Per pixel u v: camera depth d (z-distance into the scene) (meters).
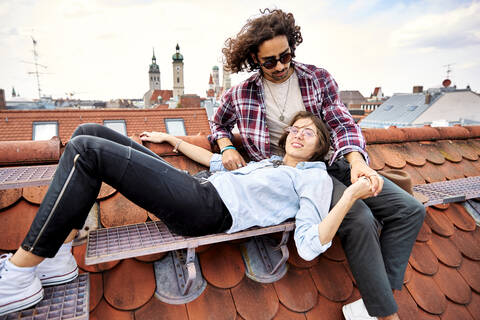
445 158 3.05
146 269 1.51
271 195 1.51
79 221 1.13
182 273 1.53
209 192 1.38
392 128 3.07
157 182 1.23
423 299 1.82
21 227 1.51
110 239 1.34
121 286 1.42
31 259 1.07
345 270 1.80
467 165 3.08
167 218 1.30
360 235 1.38
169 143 2.17
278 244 1.76
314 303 1.62
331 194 1.55
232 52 1.85
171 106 79.00
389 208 1.57
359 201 1.45
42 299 1.17
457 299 1.90
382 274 1.35
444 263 2.07
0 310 1.05
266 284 1.61
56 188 1.07
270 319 1.50
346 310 1.56
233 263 1.64
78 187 1.08
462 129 3.38
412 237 1.53
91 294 1.36
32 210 1.60
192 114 20.08
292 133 1.78
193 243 1.32
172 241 1.31
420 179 2.73
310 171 1.60
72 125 17.33
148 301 1.41
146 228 1.46
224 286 1.54
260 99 1.96
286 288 1.62
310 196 1.47
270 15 1.68
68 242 1.21
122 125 18.47
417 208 1.51
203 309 1.44
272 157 1.92
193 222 1.32
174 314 1.40
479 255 2.21
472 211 2.50
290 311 1.55
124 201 1.77
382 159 2.77
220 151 2.28
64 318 1.09
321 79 1.92
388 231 1.58
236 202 1.39
